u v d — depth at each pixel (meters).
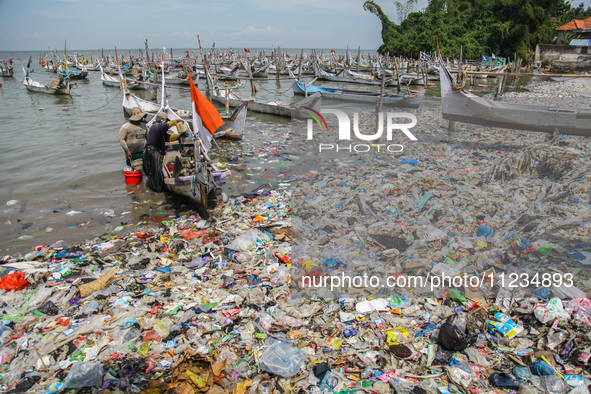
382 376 3.28
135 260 5.72
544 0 49.62
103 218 7.58
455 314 3.71
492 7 53.00
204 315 4.23
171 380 3.29
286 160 10.91
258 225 6.72
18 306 4.54
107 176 9.88
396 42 59.78
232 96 20.53
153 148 8.53
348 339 3.74
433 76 36.12
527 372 3.19
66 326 4.13
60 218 7.54
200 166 7.25
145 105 16.59
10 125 15.84
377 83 32.44
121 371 3.45
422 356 3.50
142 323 4.08
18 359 3.63
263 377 3.34
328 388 3.17
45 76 41.34
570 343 3.43
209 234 6.51
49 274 5.28
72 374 3.32
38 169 10.33
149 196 8.69
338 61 56.94
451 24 55.34
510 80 33.66
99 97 25.44
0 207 8.02
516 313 3.88
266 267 5.23
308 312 4.13
